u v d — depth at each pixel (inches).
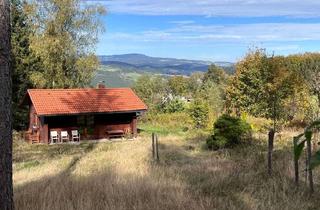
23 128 1850.4
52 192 375.6
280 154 610.5
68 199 349.1
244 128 837.2
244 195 375.9
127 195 359.9
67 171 593.6
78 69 2043.6
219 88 2132.1
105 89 1724.9
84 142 1504.7
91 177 456.4
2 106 236.1
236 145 823.1
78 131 1574.8
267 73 1320.1
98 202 342.6
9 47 235.9
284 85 1270.9
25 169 699.4
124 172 493.4
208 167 540.7
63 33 2026.3
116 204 333.1
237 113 1384.1
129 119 1662.2
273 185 402.0
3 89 235.0
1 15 230.7
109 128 1628.9
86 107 1583.4
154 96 2397.9
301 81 1268.5
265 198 365.1
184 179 457.1
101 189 380.5
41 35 1994.3
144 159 689.0
